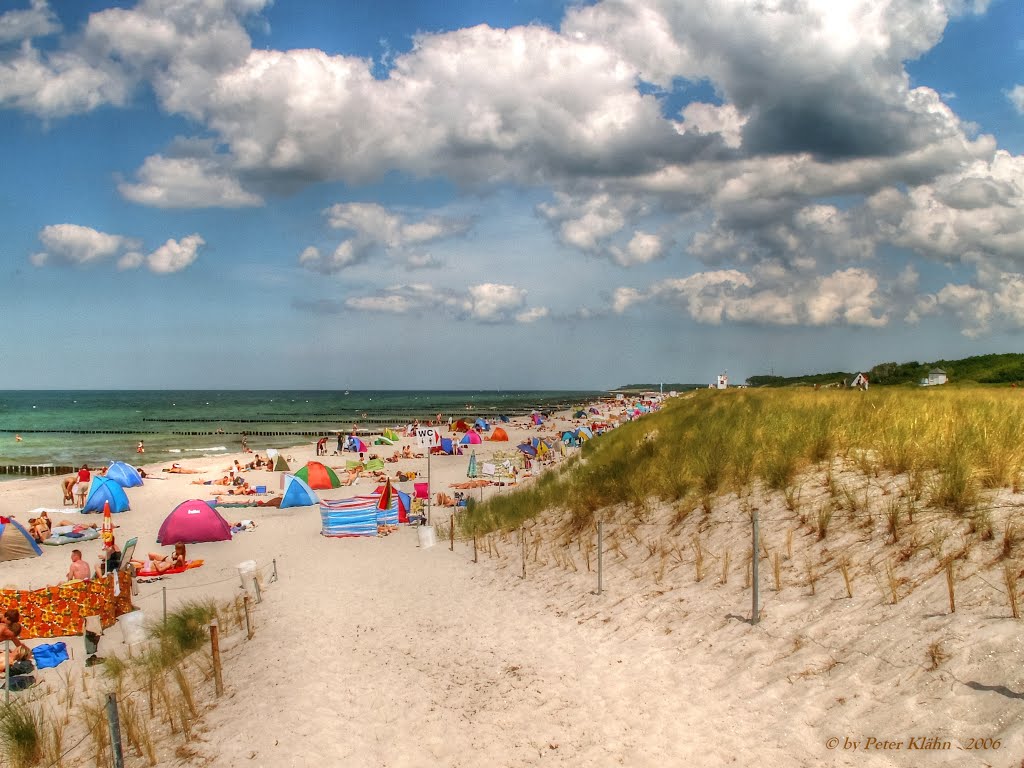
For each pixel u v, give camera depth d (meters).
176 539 19.81
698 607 8.02
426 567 14.30
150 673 9.24
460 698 7.19
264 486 31.27
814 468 10.26
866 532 7.72
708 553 9.33
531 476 33.06
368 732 6.60
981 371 53.88
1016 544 6.12
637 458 15.68
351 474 34.62
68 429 80.50
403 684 7.75
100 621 11.95
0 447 55.84
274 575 14.50
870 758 4.51
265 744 6.50
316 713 7.10
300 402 188.00
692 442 14.53
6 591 11.16
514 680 7.46
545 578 11.50
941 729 4.49
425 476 35.47
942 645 5.31
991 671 4.79
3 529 18.45
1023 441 8.59
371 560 15.77
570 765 5.45
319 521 23.36
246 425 90.31
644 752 5.38
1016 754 3.99
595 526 12.76
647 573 9.79
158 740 7.08
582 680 7.10
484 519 17.88
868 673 5.47
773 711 5.50
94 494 25.77
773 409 16.50
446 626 9.87
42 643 11.63
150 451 52.81
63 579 16.56
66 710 8.56
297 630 10.30
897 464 8.96
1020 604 5.34
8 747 7.19
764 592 7.67
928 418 10.91
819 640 6.27
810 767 4.61
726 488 11.00
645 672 6.95
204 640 10.66
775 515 9.30
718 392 38.25
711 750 5.18
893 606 6.20
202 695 8.24
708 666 6.66
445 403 179.38
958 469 7.62
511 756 5.79
